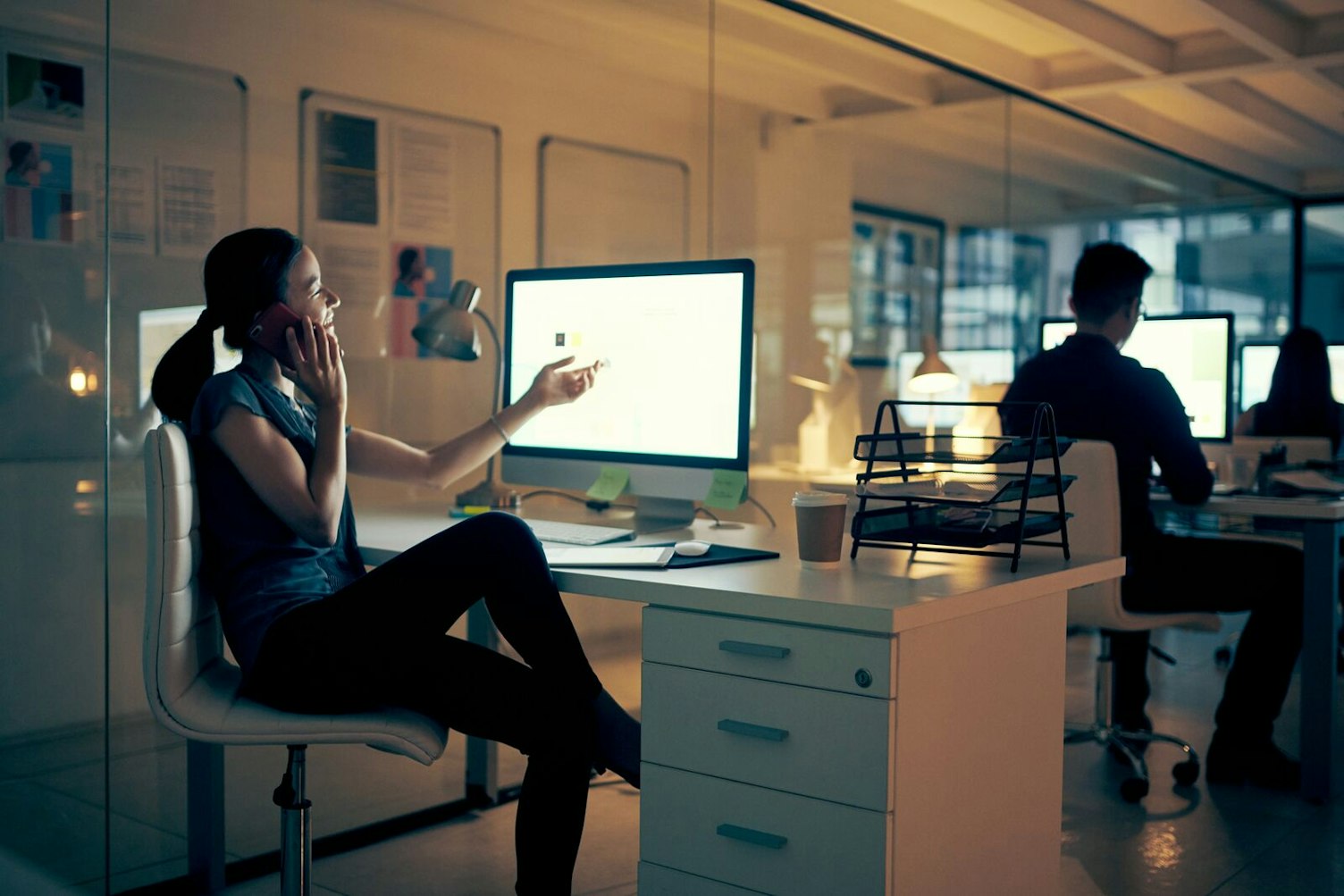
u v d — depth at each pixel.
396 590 1.55
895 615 1.28
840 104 3.89
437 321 2.44
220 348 2.26
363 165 2.72
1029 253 4.90
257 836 2.36
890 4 4.02
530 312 2.35
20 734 2.09
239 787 2.35
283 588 1.61
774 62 3.66
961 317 4.43
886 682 1.29
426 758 1.54
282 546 1.64
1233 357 3.55
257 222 2.51
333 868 2.30
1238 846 2.39
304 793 1.58
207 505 1.61
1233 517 3.57
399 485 2.74
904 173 4.16
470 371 2.98
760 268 3.60
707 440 2.08
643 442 2.17
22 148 2.11
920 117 4.25
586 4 3.19
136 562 2.26
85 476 2.19
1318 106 6.11
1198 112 5.87
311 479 1.63
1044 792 1.66
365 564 1.85
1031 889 1.63
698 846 1.46
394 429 2.82
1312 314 7.70
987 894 1.51
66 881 2.13
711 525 2.18
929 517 1.69
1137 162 5.82
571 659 1.57
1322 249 7.61
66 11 2.17
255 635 1.56
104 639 2.21
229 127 2.45
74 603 2.17
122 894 2.19
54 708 2.13
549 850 1.56
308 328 1.63
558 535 1.89
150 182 2.30
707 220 3.49
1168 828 2.50
